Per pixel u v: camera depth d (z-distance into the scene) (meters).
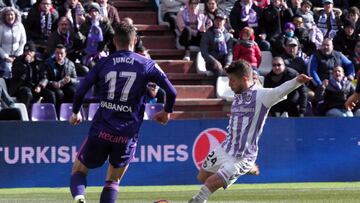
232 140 25.73
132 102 23.86
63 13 55.50
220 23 55.97
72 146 44.22
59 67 50.56
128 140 24.02
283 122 45.94
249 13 58.88
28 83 50.38
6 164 43.78
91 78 23.94
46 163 44.09
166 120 24.59
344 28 59.06
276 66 50.81
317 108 52.22
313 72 54.47
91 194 39.38
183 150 45.06
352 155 46.53
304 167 46.16
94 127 24.02
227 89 55.94
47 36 55.41
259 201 34.53
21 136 43.88
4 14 53.38
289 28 56.72
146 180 44.75
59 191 42.06
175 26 59.88
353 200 34.69
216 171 26.00
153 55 59.53
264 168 45.84
